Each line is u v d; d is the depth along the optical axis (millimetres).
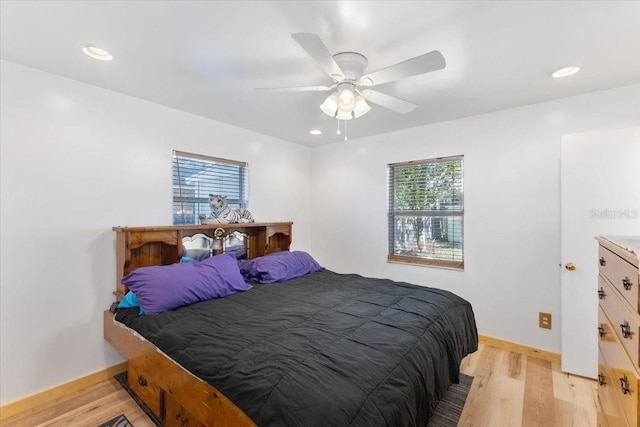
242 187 3311
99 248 2221
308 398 1027
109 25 1484
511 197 2680
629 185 2111
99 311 2219
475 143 2855
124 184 2352
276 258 2893
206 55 1775
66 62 1855
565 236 2328
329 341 1438
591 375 2232
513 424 1767
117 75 2027
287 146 3818
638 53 1740
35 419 1819
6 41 1623
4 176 1837
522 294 2641
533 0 1305
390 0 1302
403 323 1670
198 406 1311
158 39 1608
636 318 906
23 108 1896
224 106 2600
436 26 1483
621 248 1068
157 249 2395
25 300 1910
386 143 3463
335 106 1818
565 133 2428
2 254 1832
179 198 2723
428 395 1363
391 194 3482
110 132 2273
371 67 1878
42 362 1972
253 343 1425
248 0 1304
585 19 1430
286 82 2131
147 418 1819
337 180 3910
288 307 1956
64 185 2062
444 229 3102
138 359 1816
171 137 2639
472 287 2895
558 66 1900
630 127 2156
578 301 2287
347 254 3811
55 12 1377
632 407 917
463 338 1986
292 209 3893
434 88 2232
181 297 1965
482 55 1764
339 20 1436
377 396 1087
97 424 1773
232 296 2209
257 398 1078
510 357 2576
